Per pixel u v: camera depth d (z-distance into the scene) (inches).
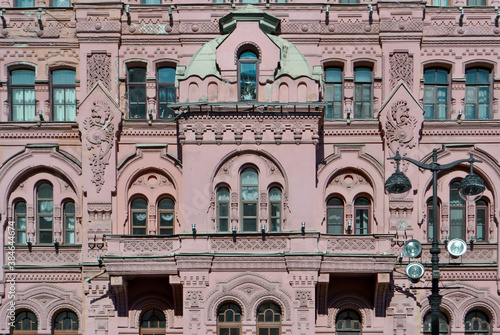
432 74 1584.6
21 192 1552.7
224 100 1457.9
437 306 1065.5
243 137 1455.5
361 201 1544.0
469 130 1545.3
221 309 1432.1
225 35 1504.7
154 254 1429.6
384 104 1525.6
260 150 1453.0
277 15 1552.7
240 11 1475.1
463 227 1556.3
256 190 1472.7
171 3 1563.7
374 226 1520.7
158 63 1562.5
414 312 1494.8
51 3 1600.6
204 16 1552.7
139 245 1432.1
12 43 1569.9
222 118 1454.2
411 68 1545.3
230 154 1454.2
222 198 1466.5
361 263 1416.1
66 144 1553.9
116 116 1523.1
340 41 1556.3
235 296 1418.6
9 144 1550.2
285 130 1454.2
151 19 1558.8
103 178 1514.5
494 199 1541.6
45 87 1569.9
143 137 1536.7
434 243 1085.1
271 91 1459.2
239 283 1418.6
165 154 1525.6
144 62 1556.3
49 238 1558.8
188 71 1477.6
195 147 1454.2
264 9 1549.0
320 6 1551.4
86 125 1519.4
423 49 1565.0
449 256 1526.8
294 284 1413.6
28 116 1581.0
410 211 1512.1
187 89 1459.2
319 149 1533.0
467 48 1567.4
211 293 1417.3
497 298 1515.7
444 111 1576.0
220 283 1419.8
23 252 1533.0
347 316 1517.0
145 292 1503.4
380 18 1549.0
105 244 1508.4
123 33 1553.9
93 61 1542.8
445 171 1549.0
